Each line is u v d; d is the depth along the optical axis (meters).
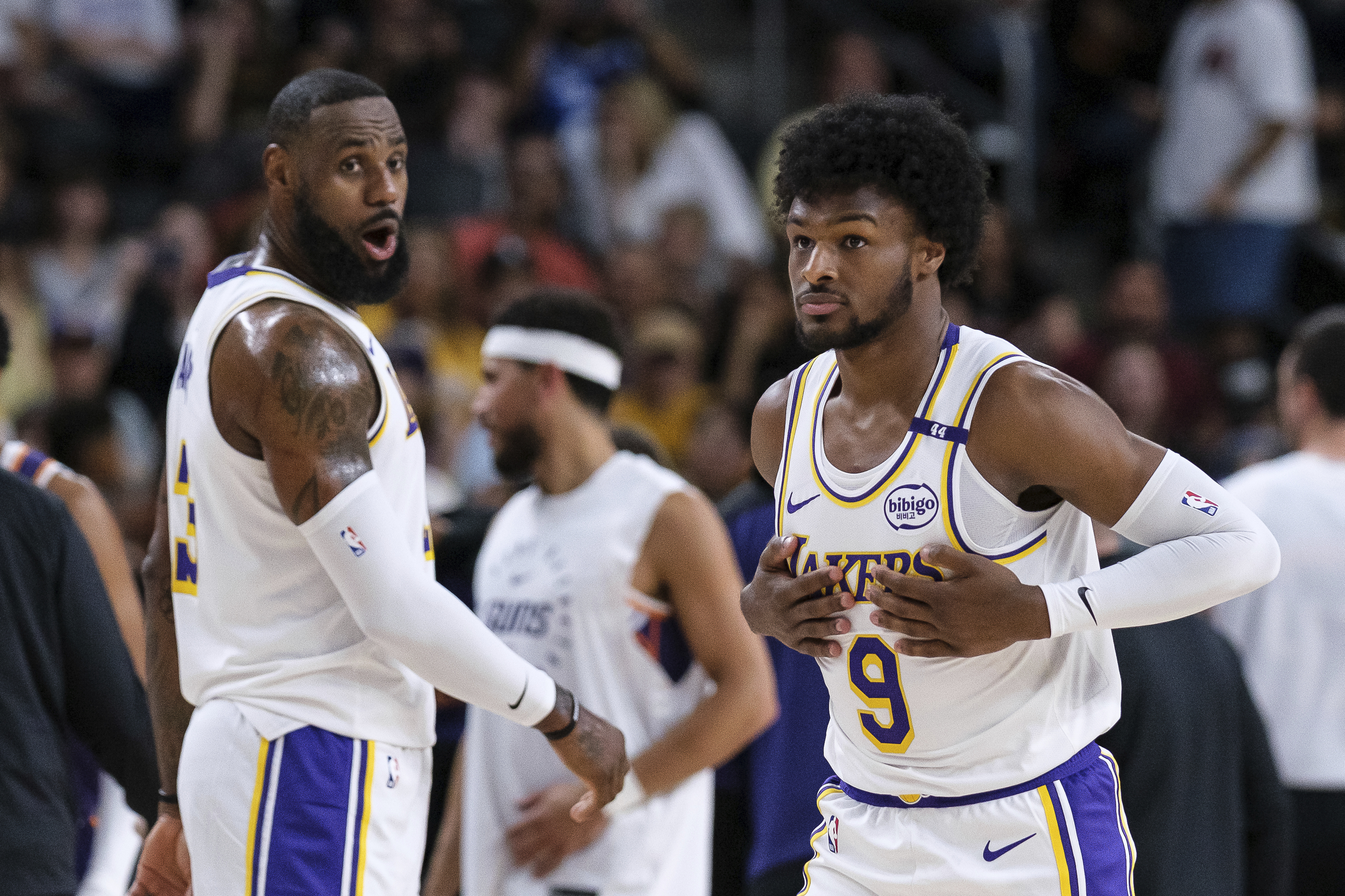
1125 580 7.64
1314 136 34.97
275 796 8.44
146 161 31.61
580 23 33.00
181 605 9.09
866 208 7.71
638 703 11.52
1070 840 8.02
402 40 31.19
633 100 30.84
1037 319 28.09
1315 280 32.97
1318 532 14.03
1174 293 30.00
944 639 7.68
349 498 8.36
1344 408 14.23
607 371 12.04
